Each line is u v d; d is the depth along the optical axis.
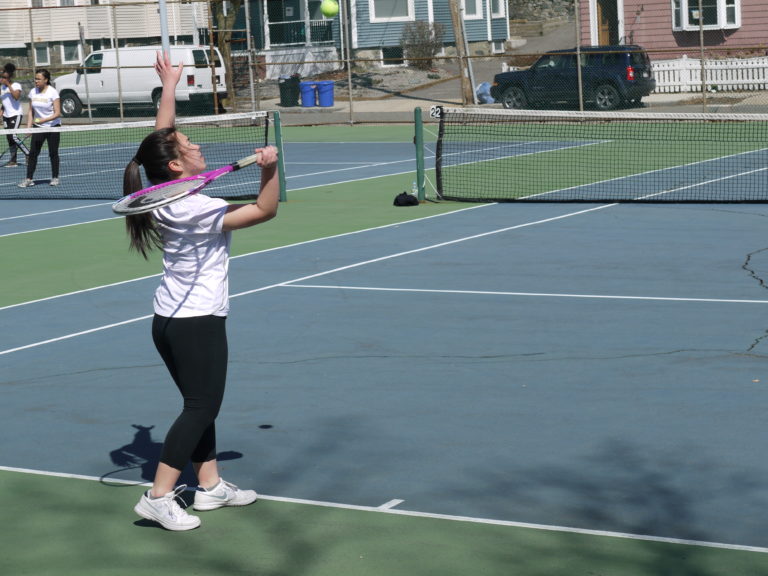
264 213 7.46
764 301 14.41
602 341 12.66
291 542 7.48
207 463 8.08
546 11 81.31
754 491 8.12
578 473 8.59
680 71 50.53
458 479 8.54
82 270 18.28
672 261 17.31
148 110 56.75
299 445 9.43
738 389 10.68
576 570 6.89
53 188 30.70
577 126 44.22
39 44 67.62
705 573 6.80
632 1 55.34
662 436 9.39
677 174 28.64
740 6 53.12
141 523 7.92
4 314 15.09
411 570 6.98
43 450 9.53
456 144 39.56
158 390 11.25
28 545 7.56
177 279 7.61
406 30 64.38
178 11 63.41
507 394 10.74
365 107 55.47
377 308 14.64
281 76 58.75
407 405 10.48
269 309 14.76
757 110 45.03
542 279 16.25
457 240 19.78
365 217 23.02
